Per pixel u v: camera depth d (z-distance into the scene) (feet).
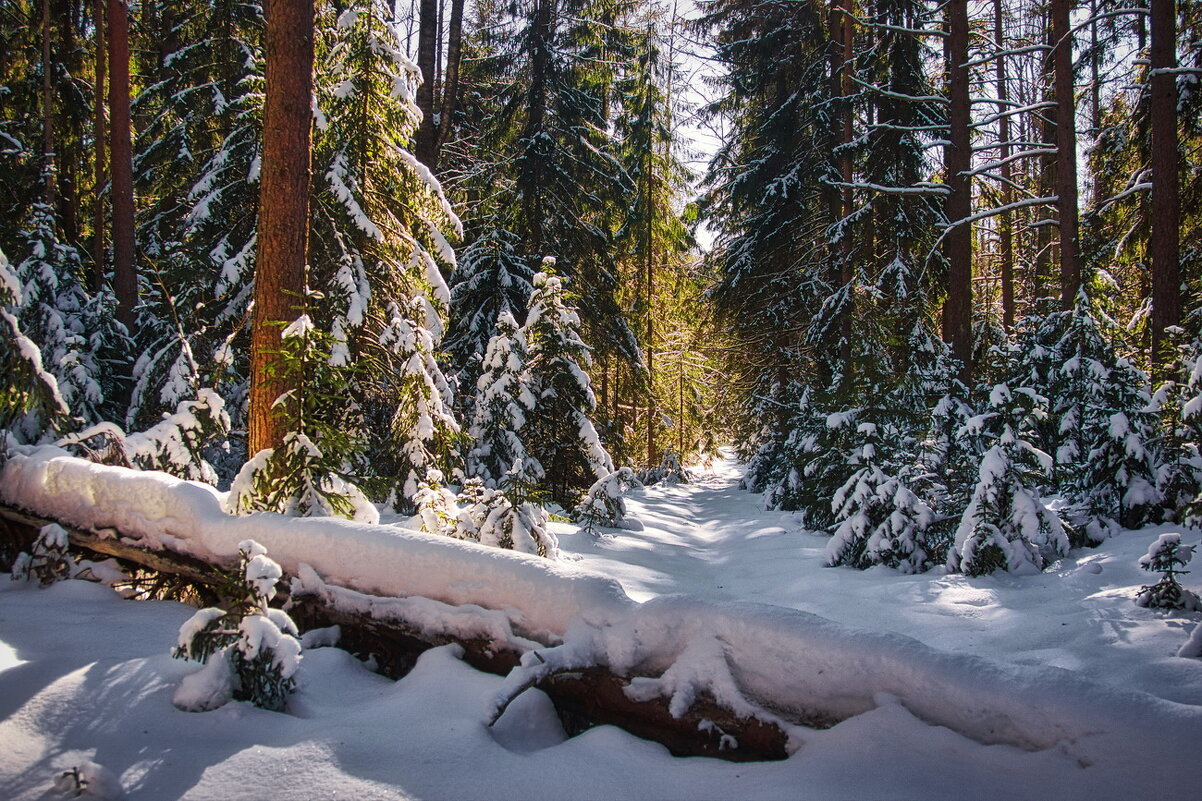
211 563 13.11
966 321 32.68
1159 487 22.41
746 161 61.77
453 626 10.78
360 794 7.47
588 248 53.62
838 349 47.24
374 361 26.68
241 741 8.49
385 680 11.32
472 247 44.75
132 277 34.63
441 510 18.13
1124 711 7.22
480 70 54.44
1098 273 31.94
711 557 30.81
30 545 16.14
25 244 32.68
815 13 53.67
